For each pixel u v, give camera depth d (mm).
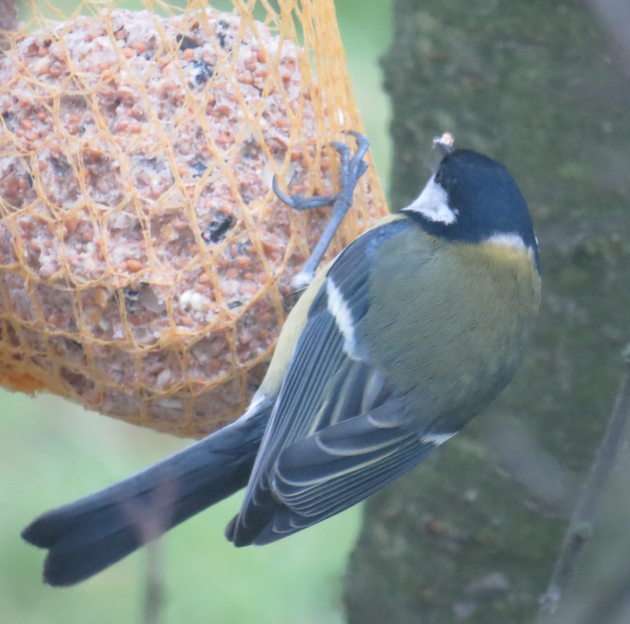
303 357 7883
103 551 7660
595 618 6797
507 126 9383
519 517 9336
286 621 12531
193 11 8266
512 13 9312
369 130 13367
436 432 8109
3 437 13500
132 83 8039
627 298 9320
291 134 8195
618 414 6875
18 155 8062
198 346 8008
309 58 8586
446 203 8430
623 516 7914
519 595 9414
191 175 7961
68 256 7910
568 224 9312
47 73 8148
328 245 8148
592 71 8984
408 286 8125
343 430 7855
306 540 13023
